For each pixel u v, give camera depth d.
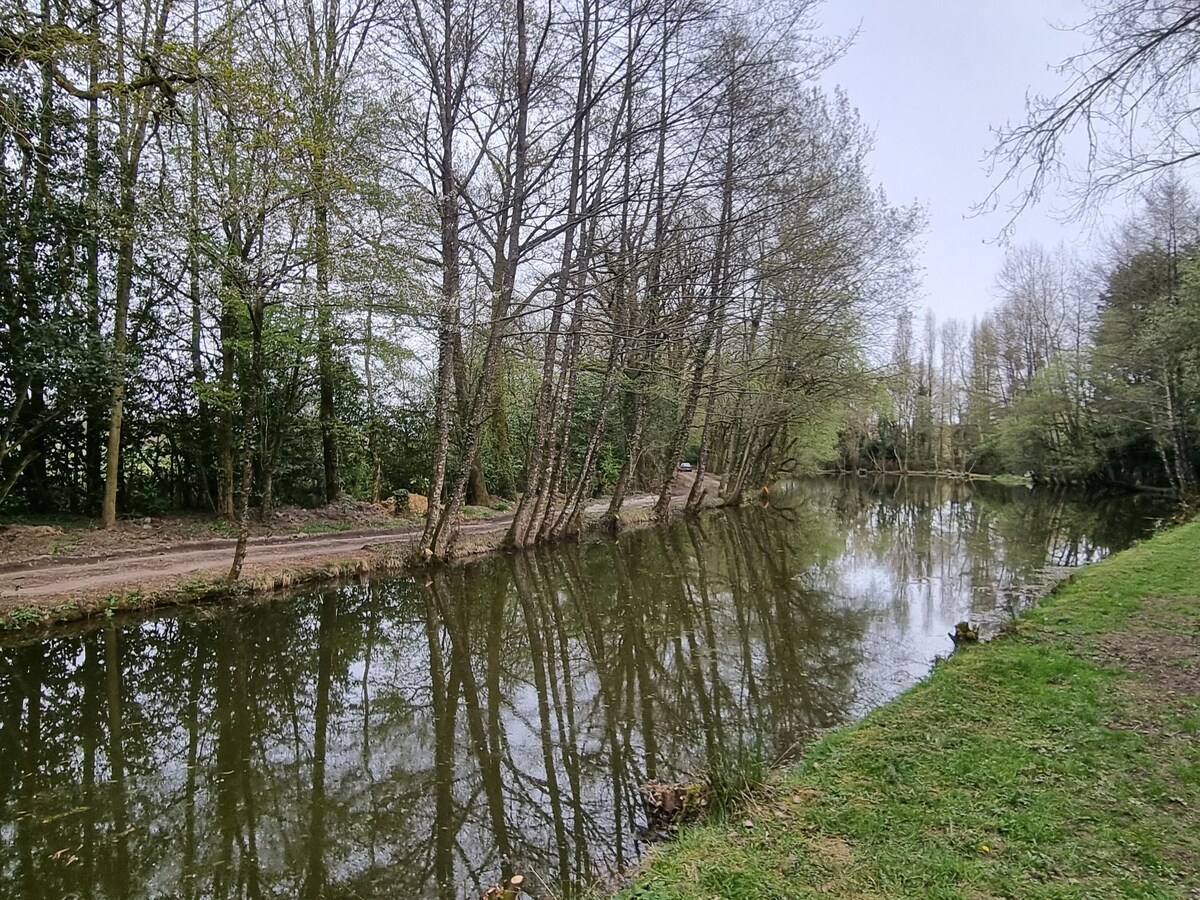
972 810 3.93
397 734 6.94
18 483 13.95
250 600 11.14
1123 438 32.44
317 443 19.08
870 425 60.03
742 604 12.15
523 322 17.61
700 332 16.45
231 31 9.05
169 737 6.83
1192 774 4.19
